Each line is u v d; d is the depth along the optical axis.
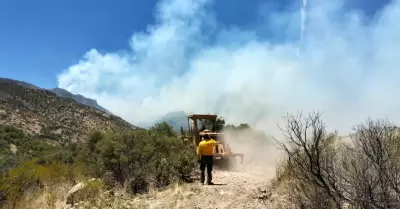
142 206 9.20
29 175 12.73
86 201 9.88
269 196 8.56
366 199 4.95
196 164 14.61
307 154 5.62
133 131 15.01
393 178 4.87
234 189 10.17
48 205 10.49
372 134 5.20
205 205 8.88
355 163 5.26
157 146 14.42
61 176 13.45
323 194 5.58
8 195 10.96
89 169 13.76
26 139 74.75
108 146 13.45
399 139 5.27
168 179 12.54
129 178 12.33
